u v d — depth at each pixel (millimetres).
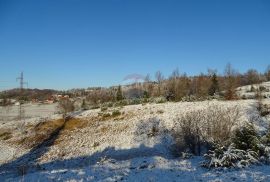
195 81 57094
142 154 26094
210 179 11586
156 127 31625
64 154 30469
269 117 28859
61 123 40719
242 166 13172
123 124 35250
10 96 131875
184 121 20047
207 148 18484
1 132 44562
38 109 88062
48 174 13922
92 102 70562
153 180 11969
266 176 11305
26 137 38844
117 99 62875
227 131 17953
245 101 35438
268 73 90500
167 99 46688
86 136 34438
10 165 29859
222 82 55875
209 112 21734
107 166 16422
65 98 73000
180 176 12484
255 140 14445
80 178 12727
